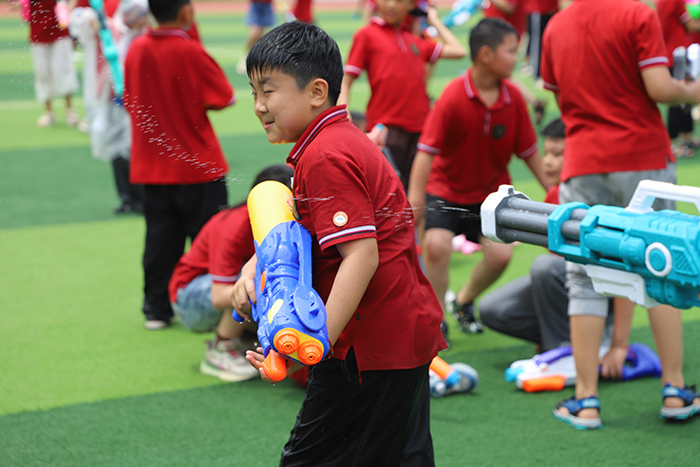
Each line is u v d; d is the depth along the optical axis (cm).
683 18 1107
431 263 598
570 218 239
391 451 309
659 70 440
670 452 439
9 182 1160
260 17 2319
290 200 301
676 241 209
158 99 587
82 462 434
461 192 600
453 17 1179
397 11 775
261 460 436
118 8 982
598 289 240
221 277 539
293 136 289
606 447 446
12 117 1659
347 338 294
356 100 1794
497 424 479
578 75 468
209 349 572
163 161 608
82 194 1104
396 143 790
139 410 502
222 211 581
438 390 516
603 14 458
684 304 221
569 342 575
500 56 562
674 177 480
